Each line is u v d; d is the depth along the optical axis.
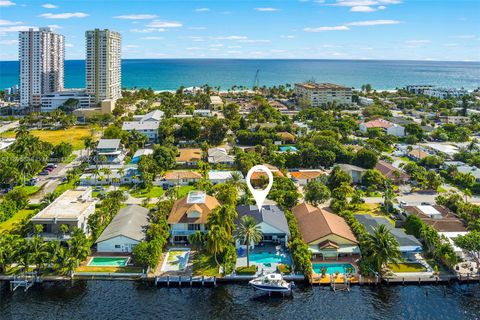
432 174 197.88
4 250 121.12
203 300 114.31
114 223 146.75
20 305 110.69
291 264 129.38
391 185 197.88
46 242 125.81
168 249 139.00
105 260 131.00
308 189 172.12
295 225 144.38
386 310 110.44
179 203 156.12
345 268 127.50
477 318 107.69
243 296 116.25
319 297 115.94
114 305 111.31
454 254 125.81
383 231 124.38
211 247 123.62
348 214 154.88
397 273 124.94
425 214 156.62
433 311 110.25
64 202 155.62
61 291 117.00
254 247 139.88
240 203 166.38
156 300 113.94
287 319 106.56
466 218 154.88
